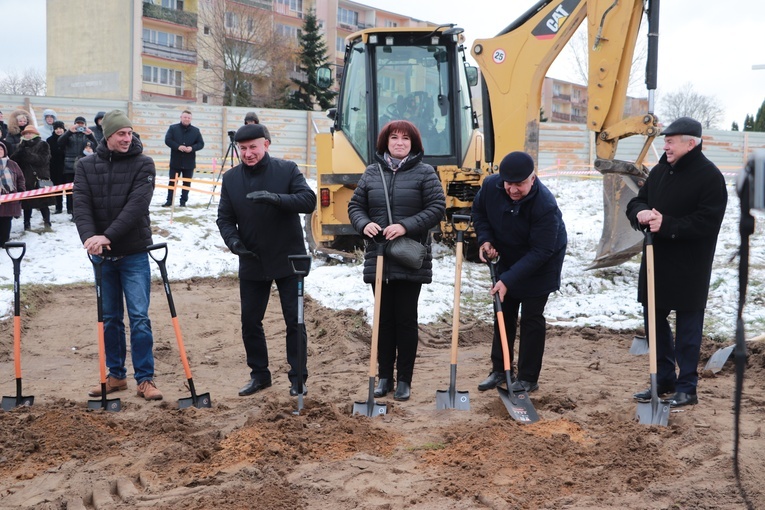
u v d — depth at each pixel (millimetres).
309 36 44312
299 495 4293
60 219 14719
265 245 6371
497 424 5289
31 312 9961
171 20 43688
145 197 6340
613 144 10320
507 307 6539
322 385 6891
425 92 11492
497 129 10891
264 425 5340
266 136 6383
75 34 44312
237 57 42781
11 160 12438
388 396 6359
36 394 6855
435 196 6008
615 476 4457
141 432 5469
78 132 14773
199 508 4125
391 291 6246
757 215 14906
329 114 12539
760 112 44344
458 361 7781
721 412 5719
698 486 4266
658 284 5895
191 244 13867
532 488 4297
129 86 42688
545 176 23000
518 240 6152
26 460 4934
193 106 24312
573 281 10656
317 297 9992
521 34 10633
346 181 11453
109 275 6570
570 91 68000
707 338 8312
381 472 4613
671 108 52781
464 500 4215
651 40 9781
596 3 10117
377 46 11469
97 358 8328
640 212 5812
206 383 7320
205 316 9953
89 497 4410
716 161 27938
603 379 6977
